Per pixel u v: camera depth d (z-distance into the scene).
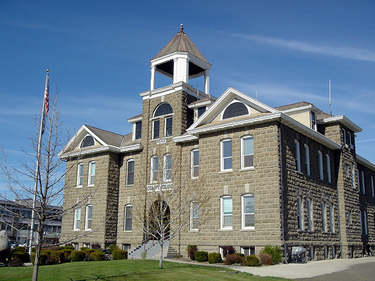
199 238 32.12
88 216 40.69
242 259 26.91
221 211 31.61
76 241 40.59
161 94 39.75
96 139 41.56
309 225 32.84
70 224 41.50
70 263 27.77
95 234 39.31
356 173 41.38
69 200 41.88
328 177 37.44
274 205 28.78
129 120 42.78
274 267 25.52
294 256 28.81
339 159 38.53
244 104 32.19
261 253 27.67
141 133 40.59
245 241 29.59
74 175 42.28
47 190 16.70
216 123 33.06
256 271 23.42
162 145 38.28
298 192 31.45
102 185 40.03
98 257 30.75
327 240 34.66
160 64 42.09
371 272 23.23
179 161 36.00
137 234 38.00
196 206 32.41
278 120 30.00
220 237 30.98
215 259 28.38
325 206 35.69
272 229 28.52
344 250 36.59
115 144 42.25
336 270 24.14
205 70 42.47
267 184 29.45
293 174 31.11
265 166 29.84
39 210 18.28
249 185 30.30
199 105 37.72
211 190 32.22
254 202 29.81
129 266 24.41
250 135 31.28
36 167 17.55
